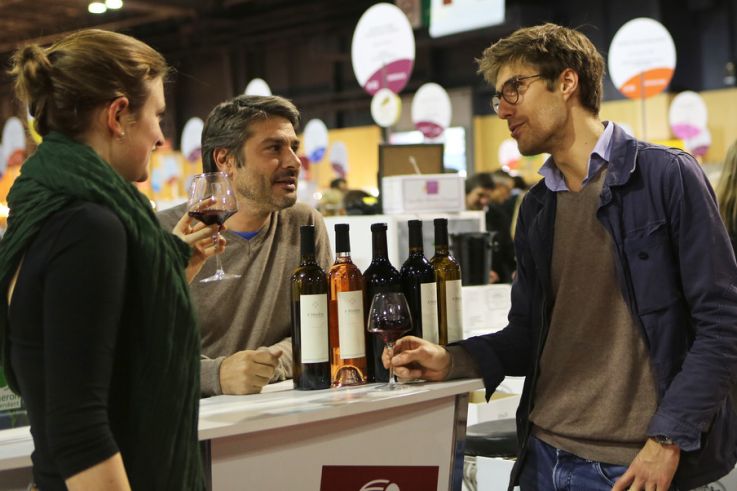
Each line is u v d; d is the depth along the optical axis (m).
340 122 18.42
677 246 1.95
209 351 2.29
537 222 2.11
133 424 1.37
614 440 1.99
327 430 1.90
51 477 1.33
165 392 1.38
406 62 7.38
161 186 15.17
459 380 2.12
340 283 2.04
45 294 1.28
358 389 2.01
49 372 1.27
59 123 1.40
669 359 1.94
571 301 2.06
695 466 1.94
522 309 2.25
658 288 1.94
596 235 2.03
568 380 2.07
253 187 2.29
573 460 2.06
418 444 2.06
